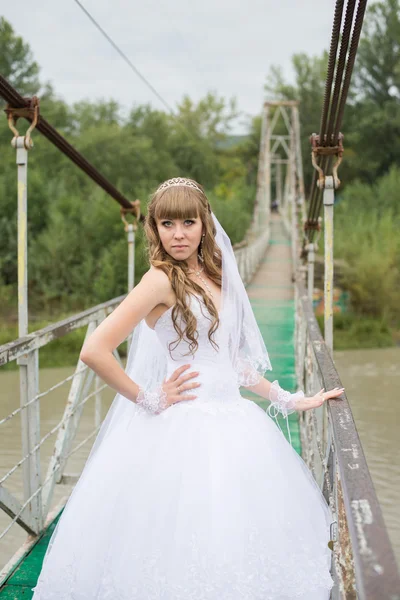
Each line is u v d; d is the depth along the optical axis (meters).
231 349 2.22
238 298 2.21
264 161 39.03
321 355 2.70
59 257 29.33
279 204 57.94
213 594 1.82
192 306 2.09
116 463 2.09
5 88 3.10
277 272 20.25
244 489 1.97
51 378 16.53
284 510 1.99
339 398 2.09
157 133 49.91
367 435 9.74
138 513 1.95
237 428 2.10
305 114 59.25
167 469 2.00
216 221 2.22
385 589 0.96
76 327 3.51
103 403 10.85
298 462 2.21
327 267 3.57
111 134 43.22
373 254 28.50
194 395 2.12
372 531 1.13
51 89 46.19
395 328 27.31
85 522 2.03
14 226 30.64
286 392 2.31
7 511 2.87
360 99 52.38
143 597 1.86
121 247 26.34
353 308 28.23
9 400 13.01
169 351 2.16
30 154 39.06
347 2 2.51
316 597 1.94
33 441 3.09
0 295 29.03
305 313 4.43
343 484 1.35
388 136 50.72
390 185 43.69
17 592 2.67
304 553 1.96
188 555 1.86
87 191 40.22
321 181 3.51
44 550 3.07
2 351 2.65
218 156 67.94
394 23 50.19
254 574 1.86
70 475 3.73
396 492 7.09
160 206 2.12
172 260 2.16
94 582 1.96
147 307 2.06
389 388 14.43
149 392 2.10
